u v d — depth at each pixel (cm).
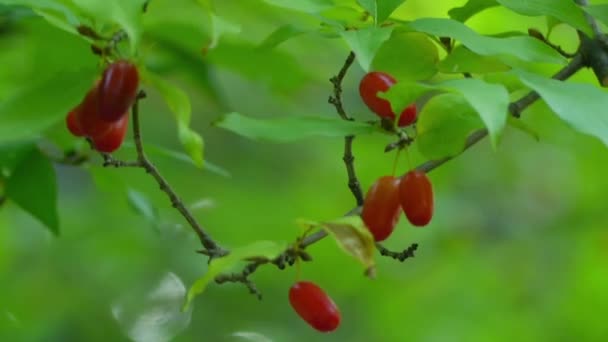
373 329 1250
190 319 1220
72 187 1162
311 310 432
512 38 402
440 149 432
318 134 411
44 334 1094
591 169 1180
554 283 1233
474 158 1279
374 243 414
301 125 414
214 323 1243
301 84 749
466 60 438
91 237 1136
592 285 1205
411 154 1158
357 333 1261
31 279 1110
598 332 1199
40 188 588
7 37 667
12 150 576
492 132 347
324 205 1205
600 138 366
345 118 465
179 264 1170
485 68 438
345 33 392
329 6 427
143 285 1172
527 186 1280
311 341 1267
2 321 917
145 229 1137
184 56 703
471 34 397
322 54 837
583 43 482
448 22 399
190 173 1197
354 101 1175
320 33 438
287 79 733
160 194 1075
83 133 407
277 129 411
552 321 1209
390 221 428
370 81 426
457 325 1209
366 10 425
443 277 1234
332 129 416
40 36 615
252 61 711
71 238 1130
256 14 769
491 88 356
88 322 1145
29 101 367
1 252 1077
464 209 1252
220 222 1177
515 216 1273
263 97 1163
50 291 1120
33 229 1078
